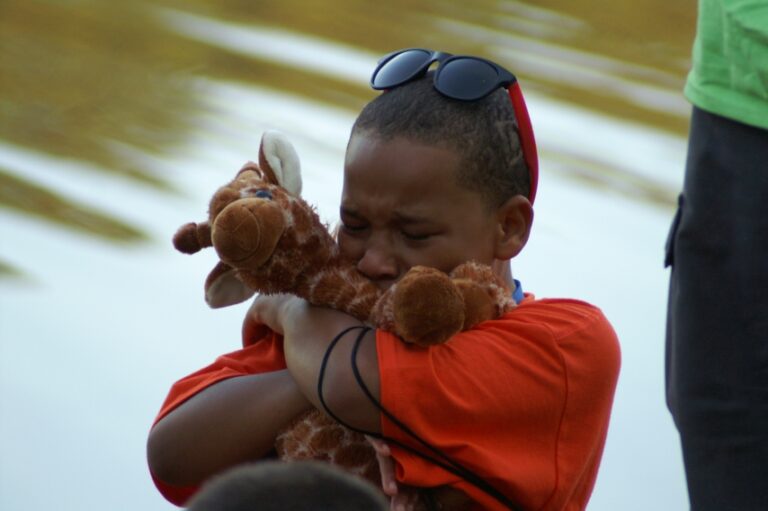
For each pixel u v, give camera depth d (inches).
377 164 184.4
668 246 264.1
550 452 186.4
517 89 195.5
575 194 571.5
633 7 796.6
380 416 177.6
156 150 614.5
